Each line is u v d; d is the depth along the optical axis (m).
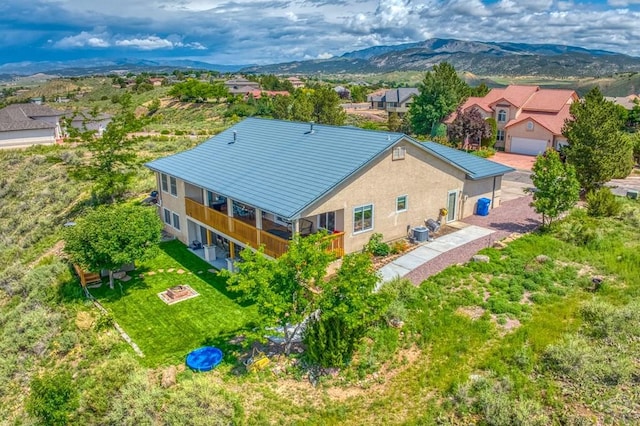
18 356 16.50
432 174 23.59
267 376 13.43
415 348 14.26
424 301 16.64
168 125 73.94
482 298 16.89
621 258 20.16
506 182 37.16
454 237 23.48
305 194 18.39
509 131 51.59
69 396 12.06
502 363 13.24
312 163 21.06
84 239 18.70
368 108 107.94
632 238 22.97
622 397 11.94
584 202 30.36
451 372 13.07
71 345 16.23
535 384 12.52
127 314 17.78
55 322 17.83
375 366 13.52
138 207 21.30
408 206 22.73
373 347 14.23
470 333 14.63
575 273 18.81
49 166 42.47
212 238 24.95
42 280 21.30
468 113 50.84
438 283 18.09
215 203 24.38
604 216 26.89
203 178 22.59
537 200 24.27
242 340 15.60
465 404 11.91
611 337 14.19
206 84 109.00
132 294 19.39
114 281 20.61
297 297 13.77
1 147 51.31
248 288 13.34
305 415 11.98
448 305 16.39
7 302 21.42
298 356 14.24
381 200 21.19
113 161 32.78
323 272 13.69
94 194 32.84
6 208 36.53
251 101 93.62
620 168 32.19
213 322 16.98
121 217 19.61
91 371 14.56
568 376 12.73
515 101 52.66
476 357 13.66
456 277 18.55
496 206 29.47
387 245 21.42
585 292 17.36
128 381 12.77
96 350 15.48
